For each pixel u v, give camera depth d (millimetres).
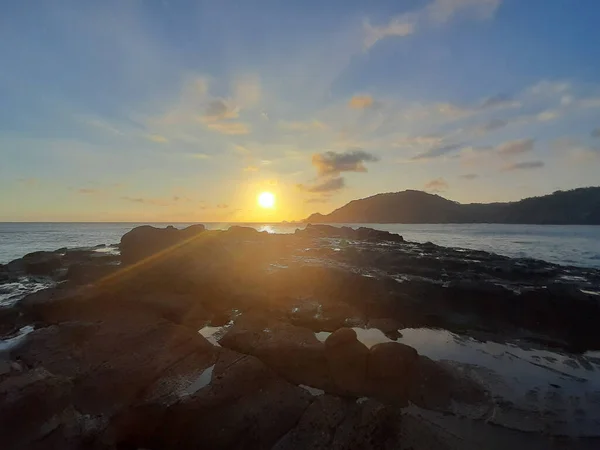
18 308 13930
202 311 14703
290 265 21734
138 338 10609
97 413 7723
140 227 23641
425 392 9016
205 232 26156
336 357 9633
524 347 12453
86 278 16781
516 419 8297
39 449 6645
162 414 7734
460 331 13805
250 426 7578
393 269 20969
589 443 7648
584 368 10930
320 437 7145
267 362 10141
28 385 7453
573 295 14609
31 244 51625
